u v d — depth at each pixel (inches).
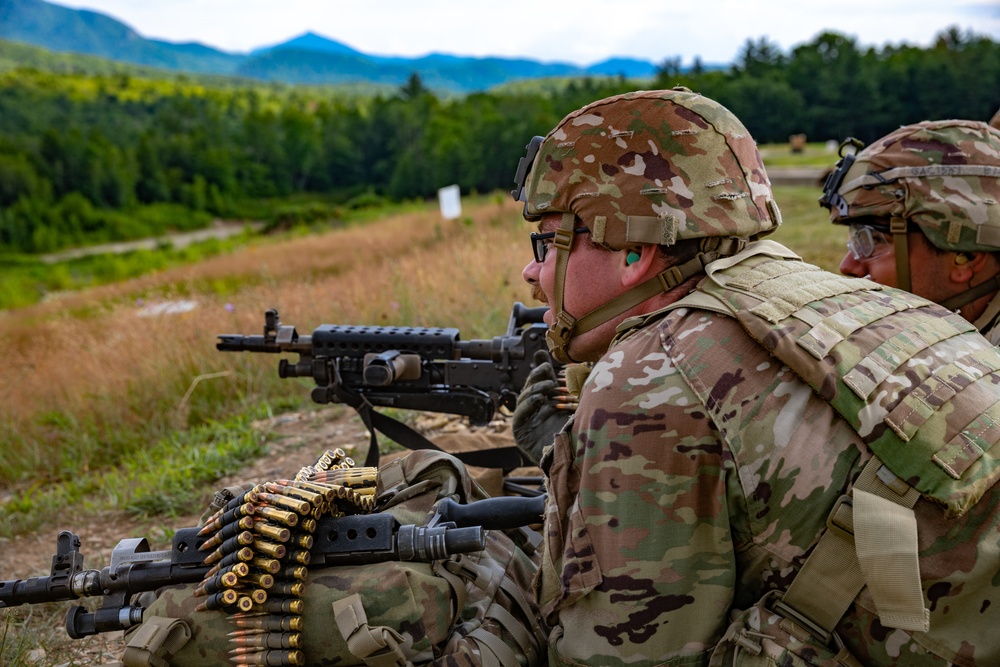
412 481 80.4
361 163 5196.9
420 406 121.5
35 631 118.1
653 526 56.0
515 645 67.6
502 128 3368.6
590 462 57.7
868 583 50.8
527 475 148.6
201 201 4569.4
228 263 992.9
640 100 62.2
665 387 56.4
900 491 51.4
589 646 58.1
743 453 54.1
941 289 90.3
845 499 52.4
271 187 5044.3
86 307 690.2
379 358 114.7
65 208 3917.3
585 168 62.6
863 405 52.7
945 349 57.8
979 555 51.5
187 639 63.7
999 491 52.5
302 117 5191.9
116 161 4382.4
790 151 1806.1
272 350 123.3
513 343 116.5
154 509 168.9
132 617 67.3
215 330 266.5
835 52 3484.3
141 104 7460.6
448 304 257.9
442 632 64.7
